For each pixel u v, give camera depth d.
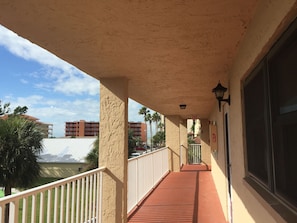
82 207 3.07
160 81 4.37
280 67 1.54
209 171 10.43
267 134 1.77
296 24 1.25
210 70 3.66
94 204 3.53
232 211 3.66
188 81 4.36
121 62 3.34
